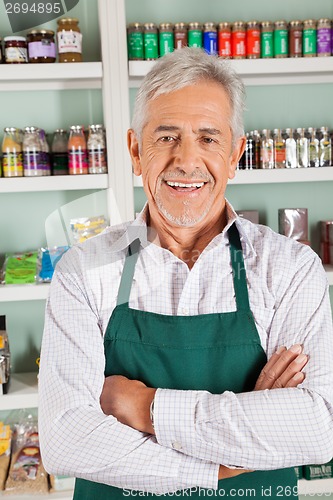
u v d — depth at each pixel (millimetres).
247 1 2725
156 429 1076
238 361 1182
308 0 2740
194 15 2715
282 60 2471
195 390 1168
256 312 1196
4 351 2438
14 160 2436
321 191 2859
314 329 1172
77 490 1255
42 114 2686
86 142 2516
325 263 2754
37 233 2727
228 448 1064
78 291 1204
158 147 1151
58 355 1146
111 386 1146
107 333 1205
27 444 2518
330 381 1110
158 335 1194
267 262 1219
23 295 2377
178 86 1127
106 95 2414
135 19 2699
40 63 2385
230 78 1163
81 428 1073
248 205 2842
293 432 1064
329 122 2811
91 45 2654
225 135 1160
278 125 2795
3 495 2352
